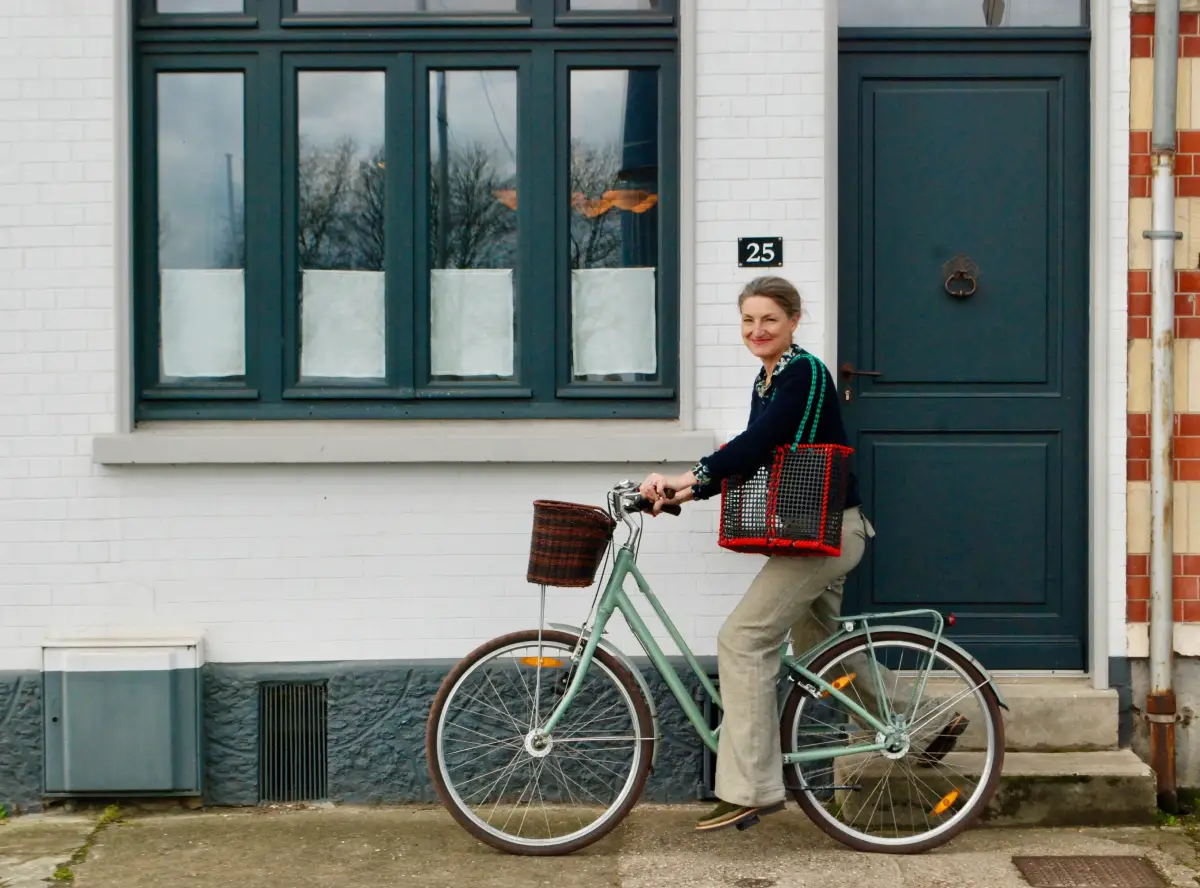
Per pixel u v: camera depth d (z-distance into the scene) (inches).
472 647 199.6
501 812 191.9
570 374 205.2
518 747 193.6
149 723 193.9
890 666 193.3
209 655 198.8
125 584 197.9
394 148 203.2
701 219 198.8
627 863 175.5
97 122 197.3
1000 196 205.9
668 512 174.9
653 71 203.5
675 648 199.2
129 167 198.4
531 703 195.2
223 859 177.8
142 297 202.8
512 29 202.1
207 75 203.5
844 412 206.8
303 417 203.6
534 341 203.8
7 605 197.3
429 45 202.5
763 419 166.2
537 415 203.8
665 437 196.7
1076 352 206.1
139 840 185.3
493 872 172.9
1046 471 206.8
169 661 194.1
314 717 199.9
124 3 197.6
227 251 204.4
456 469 199.0
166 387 203.8
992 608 207.8
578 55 202.5
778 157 198.2
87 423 197.6
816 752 177.6
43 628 197.6
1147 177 199.3
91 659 193.5
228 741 198.5
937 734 180.9
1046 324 206.2
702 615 199.5
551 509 171.9
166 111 203.5
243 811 198.2
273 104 202.4
